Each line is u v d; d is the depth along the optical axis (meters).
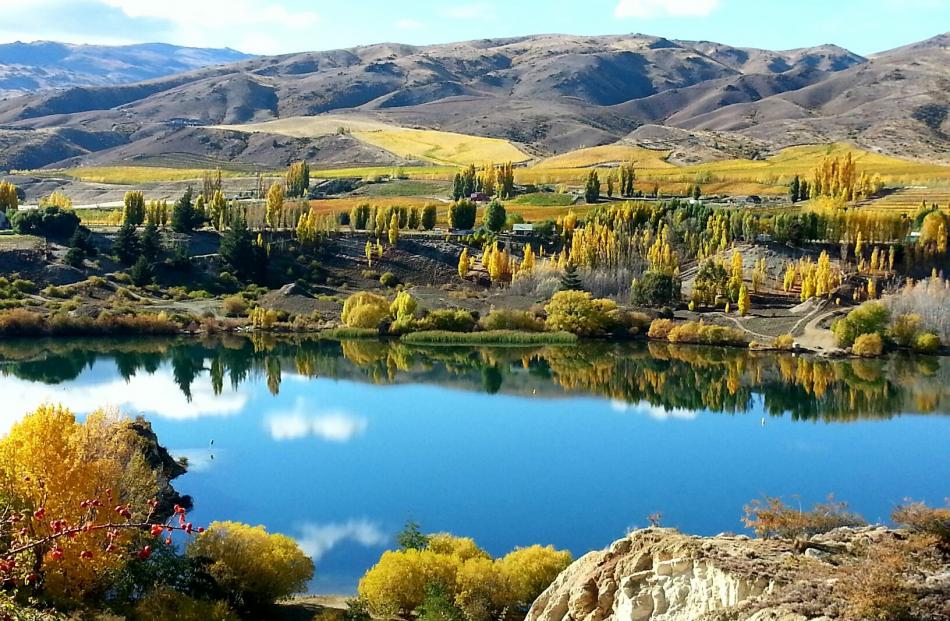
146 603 43.91
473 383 124.94
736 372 133.88
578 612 36.66
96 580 42.06
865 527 38.16
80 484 42.72
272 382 123.06
